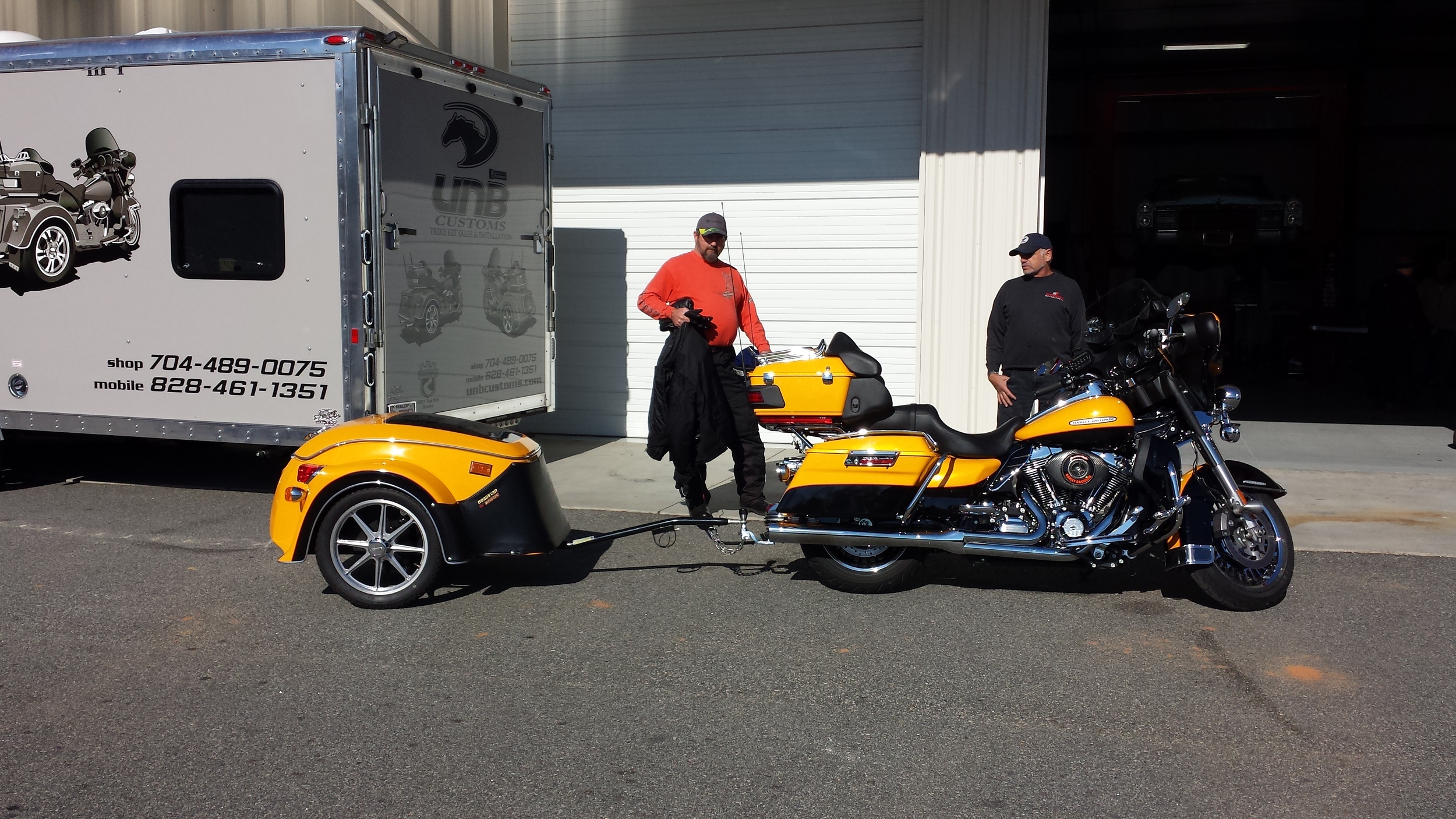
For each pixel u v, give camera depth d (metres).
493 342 8.08
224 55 6.91
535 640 4.78
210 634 4.86
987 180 8.90
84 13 11.50
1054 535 4.95
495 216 8.03
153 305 7.30
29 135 7.44
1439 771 3.52
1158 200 13.27
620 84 9.85
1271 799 3.35
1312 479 8.00
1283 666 4.44
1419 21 13.20
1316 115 13.75
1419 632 4.82
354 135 6.72
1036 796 3.37
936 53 8.92
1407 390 11.83
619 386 10.16
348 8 10.55
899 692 4.19
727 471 8.66
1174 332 4.95
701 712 4.02
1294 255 13.10
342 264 6.84
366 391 6.89
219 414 7.25
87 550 6.26
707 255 6.20
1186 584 5.53
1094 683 4.28
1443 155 15.09
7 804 3.31
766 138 9.54
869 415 5.27
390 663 4.51
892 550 5.36
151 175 7.19
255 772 3.54
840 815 3.26
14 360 7.66
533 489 5.29
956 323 9.07
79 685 4.27
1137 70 14.65
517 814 3.27
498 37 10.04
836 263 9.45
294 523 5.18
